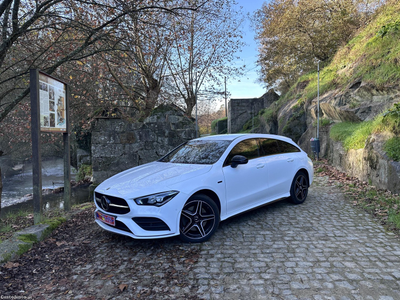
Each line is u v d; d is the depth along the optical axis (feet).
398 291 8.61
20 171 85.61
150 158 31.89
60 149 65.05
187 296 8.73
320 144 37.22
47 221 15.43
